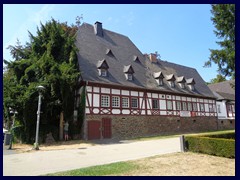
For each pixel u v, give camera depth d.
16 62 20.05
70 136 19.98
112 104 21.70
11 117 20.12
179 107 28.25
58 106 19.28
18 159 10.77
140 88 24.02
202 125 30.75
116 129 21.34
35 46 22.20
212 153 11.06
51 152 12.98
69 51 21.41
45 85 17.78
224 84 44.09
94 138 19.70
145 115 24.11
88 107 19.92
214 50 15.98
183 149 12.22
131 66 24.66
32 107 17.86
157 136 23.69
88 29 26.72
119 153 12.38
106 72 22.44
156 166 8.74
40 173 8.05
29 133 18.08
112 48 27.05
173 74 29.84
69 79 18.69
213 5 16.19
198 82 34.88
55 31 21.94
